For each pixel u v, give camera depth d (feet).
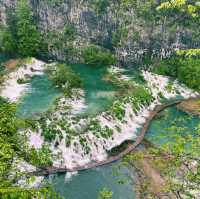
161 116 222.69
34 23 356.59
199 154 61.82
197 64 285.02
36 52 336.49
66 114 205.26
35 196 36.17
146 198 100.01
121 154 183.32
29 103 225.97
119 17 341.00
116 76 288.92
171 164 72.79
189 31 333.62
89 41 347.56
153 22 335.47
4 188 35.19
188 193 65.82
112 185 155.22
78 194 150.71
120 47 336.90
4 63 310.04
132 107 225.35
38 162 53.78
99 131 190.39
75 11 348.59
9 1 372.99
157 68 316.60
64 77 254.88
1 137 43.09
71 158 173.06
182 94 266.16
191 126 203.82
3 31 344.49
